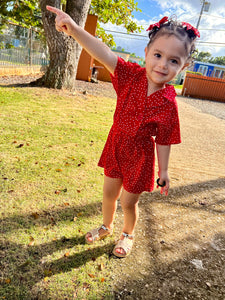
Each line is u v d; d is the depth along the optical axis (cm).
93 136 410
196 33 132
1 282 143
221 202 284
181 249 196
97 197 240
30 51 1159
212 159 441
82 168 295
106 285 151
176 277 166
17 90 657
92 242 183
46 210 210
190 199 280
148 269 170
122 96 150
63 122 461
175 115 146
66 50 717
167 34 127
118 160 159
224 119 957
